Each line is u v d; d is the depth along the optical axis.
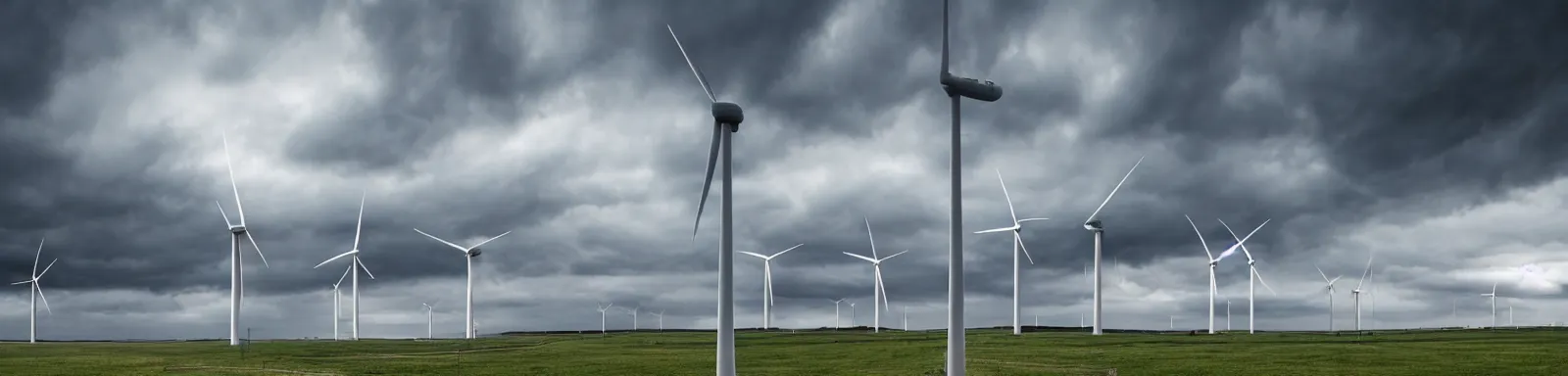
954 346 53.44
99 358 118.81
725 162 57.78
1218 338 157.25
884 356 110.81
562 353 126.88
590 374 92.31
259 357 120.44
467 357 119.00
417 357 119.88
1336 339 151.62
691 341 169.00
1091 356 107.25
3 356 123.94
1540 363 93.12
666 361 107.88
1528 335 168.25
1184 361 99.50
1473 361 96.19
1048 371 88.94
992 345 132.62
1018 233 165.75
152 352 136.50
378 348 148.12
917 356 108.06
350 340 190.75
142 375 92.50
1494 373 84.25
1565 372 84.44
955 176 55.03
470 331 181.62
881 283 181.62
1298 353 109.75
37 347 153.75
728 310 56.28
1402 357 102.44
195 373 94.19
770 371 94.69
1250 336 168.12
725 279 56.47
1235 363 96.75
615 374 91.69
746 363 105.56
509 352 133.00
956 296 53.69
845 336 180.00
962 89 55.84
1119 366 94.25
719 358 56.06
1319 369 89.69
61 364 107.44
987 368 92.31
